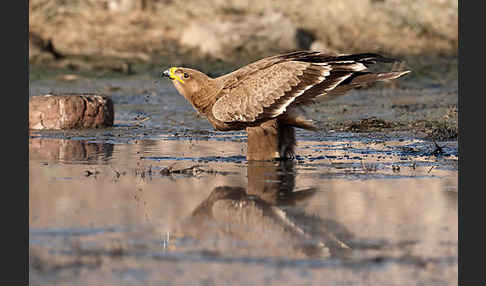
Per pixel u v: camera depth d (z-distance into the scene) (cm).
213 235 901
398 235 902
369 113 2161
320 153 1502
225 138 1744
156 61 3234
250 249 848
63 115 1866
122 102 2431
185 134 1808
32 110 1866
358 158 1439
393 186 1169
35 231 916
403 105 2336
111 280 757
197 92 1405
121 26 3522
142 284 747
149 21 3591
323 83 1349
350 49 3562
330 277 765
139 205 1043
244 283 747
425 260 816
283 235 902
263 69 1368
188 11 3700
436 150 1495
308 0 3947
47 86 2747
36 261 811
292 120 1402
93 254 833
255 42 3409
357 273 777
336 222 954
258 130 1407
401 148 1559
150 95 2612
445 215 984
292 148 1439
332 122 1977
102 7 3659
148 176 1255
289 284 744
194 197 1095
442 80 3066
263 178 1234
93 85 2802
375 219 970
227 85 1385
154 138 1734
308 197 1091
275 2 3881
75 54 3241
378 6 3978
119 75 3028
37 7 3544
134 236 897
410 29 3844
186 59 3278
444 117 2012
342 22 3822
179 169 1308
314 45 3512
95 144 1625
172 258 819
